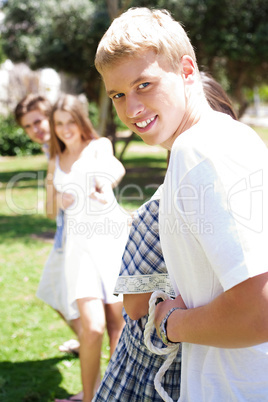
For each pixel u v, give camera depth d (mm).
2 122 19516
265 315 978
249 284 985
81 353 2488
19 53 15242
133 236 1459
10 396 2961
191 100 1267
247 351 1136
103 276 2572
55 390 3031
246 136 1118
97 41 11891
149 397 1482
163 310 1267
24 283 5074
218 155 1059
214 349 1170
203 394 1177
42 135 3672
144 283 1426
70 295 2604
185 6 10719
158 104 1198
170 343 1245
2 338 3795
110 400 1584
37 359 3465
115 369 1618
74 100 2955
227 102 1932
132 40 1161
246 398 1133
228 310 1015
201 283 1131
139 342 1525
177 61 1220
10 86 20000
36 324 4059
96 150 2801
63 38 12031
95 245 2592
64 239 2963
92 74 13961
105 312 2730
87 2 11664
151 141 1253
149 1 10570
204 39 11352
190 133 1129
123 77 1187
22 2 14156
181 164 1102
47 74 18672
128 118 1244
